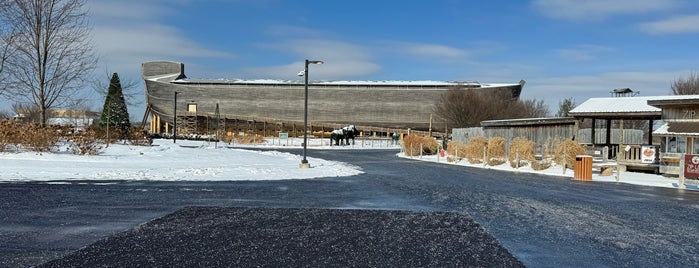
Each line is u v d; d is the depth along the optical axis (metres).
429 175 22.73
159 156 27.83
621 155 25.94
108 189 14.47
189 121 111.25
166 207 11.48
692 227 10.08
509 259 7.23
